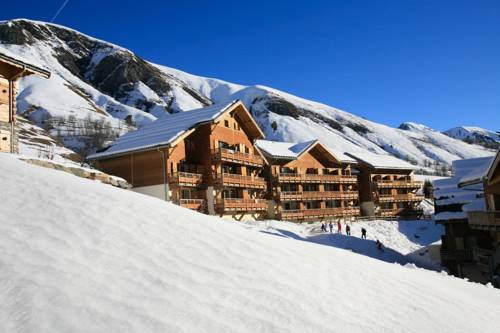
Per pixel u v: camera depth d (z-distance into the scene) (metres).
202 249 7.25
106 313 4.55
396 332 5.89
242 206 36.69
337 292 6.92
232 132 38.69
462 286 11.83
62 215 7.07
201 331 4.64
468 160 32.66
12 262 5.20
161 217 8.34
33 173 9.19
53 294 4.67
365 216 57.06
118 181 17.64
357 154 61.44
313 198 47.81
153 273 5.86
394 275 9.46
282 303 5.86
